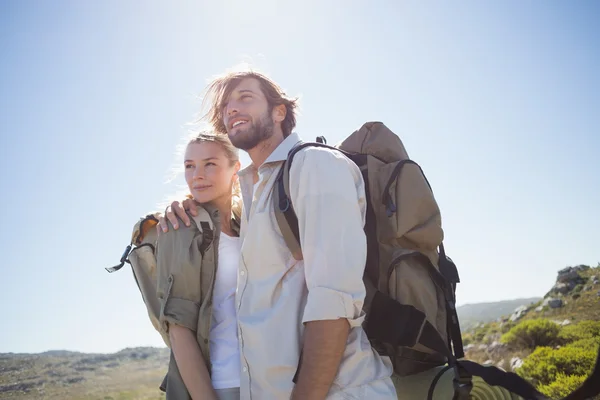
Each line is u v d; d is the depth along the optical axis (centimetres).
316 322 201
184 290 247
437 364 242
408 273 229
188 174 285
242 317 229
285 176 231
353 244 211
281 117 276
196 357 238
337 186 216
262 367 218
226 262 270
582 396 145
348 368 209
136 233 279
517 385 184
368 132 270
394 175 246
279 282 228
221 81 286
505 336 1614
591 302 1794
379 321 222
